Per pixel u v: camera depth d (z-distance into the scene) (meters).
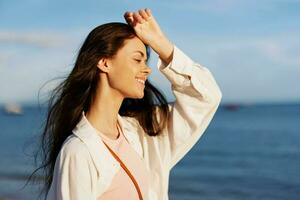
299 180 23.08
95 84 2.57
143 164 2.64
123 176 2.48
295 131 50.66
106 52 2.49
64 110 2.57
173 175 25.78
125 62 2.51
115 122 2.62
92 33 2.55
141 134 2.76
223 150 37.12
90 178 2.35
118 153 2.54
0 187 18.25
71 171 2.32
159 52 2.60
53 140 2.62
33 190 15.57
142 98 2.81
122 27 2.55
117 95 2.58
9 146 38.22
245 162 30.52
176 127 2.74
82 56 2.53
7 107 124.44
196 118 2.71
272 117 82.38
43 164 2.81
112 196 2.44
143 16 2.56
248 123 67.69
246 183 22.89
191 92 2.69
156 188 2.71
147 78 2.80
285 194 20.25
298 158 31.28
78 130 2.43
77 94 2.56
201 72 2.67
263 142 41.44
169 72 2.63
